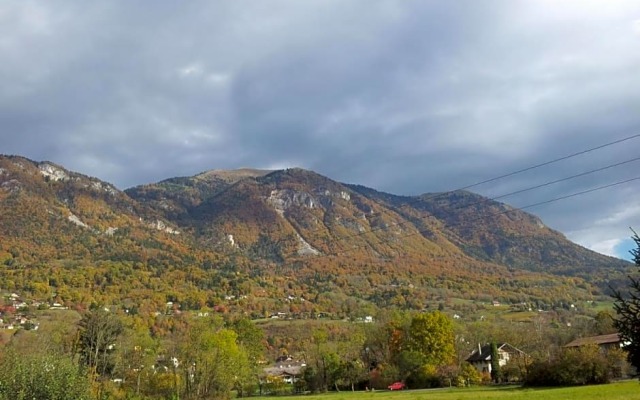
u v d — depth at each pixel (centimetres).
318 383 11400
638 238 2366
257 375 12175
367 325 13700
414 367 10512
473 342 13888
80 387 3203
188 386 7862
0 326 12900
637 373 2361
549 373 7794
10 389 2942
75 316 14550
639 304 2294
